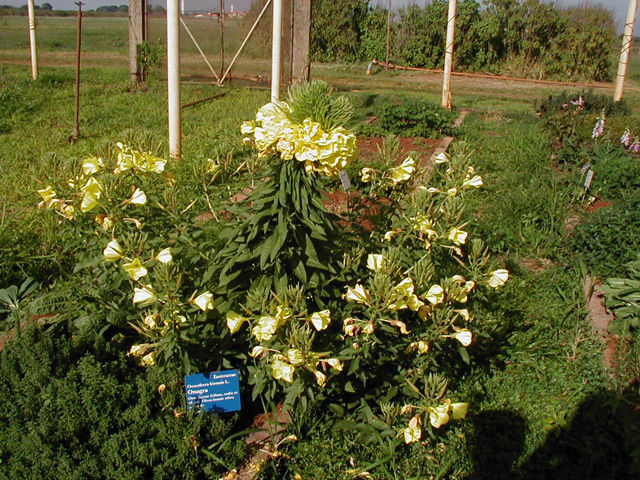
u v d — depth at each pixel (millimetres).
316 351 2656
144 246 2789
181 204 3479
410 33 23562
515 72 22453
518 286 4465
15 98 9336
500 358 3602
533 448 2996
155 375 2666
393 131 9031
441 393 2639
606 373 3479
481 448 2971
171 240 3043
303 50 12867
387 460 2729
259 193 2523
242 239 2613
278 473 2648
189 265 2891
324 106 2369
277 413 2975
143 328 2588
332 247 2727
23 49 21531
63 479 2229
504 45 23062
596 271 4691
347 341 2689
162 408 2648
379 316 2602
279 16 7160
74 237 3426
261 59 13484
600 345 3764
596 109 10516
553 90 17609
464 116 10984
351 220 3332
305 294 2754
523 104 13953
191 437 2543
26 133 7625
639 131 8609
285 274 2619
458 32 22828
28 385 2443
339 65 23281
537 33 22344
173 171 4227
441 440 2932
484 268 4215
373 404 3006
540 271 4910
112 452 2348
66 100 9906
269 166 2572
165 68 12523
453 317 2865
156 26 12102
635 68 26141
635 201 5090
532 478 2838
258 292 2459
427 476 2740
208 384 2695
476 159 7371
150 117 8969
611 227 4836
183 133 7969
